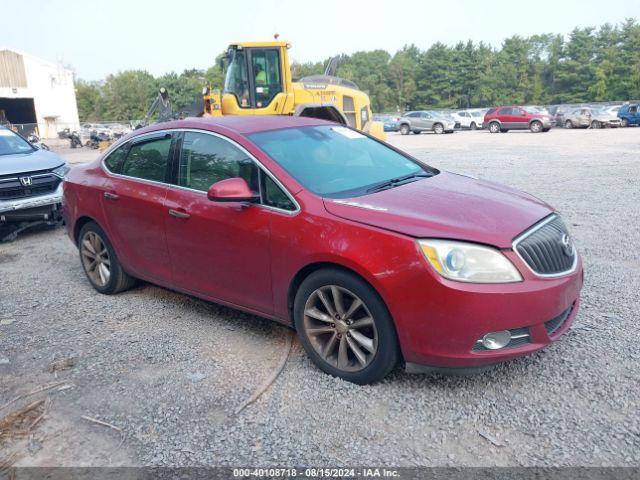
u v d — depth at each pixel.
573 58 84.88
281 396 3.39
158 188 4.56
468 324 3.04
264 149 3.99
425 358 3.18
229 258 4.01
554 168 13.39
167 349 4.12
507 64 93.06
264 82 13.14
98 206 5.11
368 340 3.37
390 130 43.31
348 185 3.91
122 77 106.38
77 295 5.46
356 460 2.79
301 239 3.52
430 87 96.00
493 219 3.33
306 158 4.07
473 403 3.22
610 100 78.69
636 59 75.88
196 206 4.19
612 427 2.93
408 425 3.04
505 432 2.94
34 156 8.62
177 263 4.47
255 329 4.42
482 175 12.53
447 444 2.88
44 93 53.69
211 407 3.32
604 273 5.27
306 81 13.98
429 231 3.15
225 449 2.93
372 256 3.21
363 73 116.06
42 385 3.68
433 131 37.34
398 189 3.84
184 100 75.12
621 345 3.78
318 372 3.66
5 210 7.66
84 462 2.88
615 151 17.33
